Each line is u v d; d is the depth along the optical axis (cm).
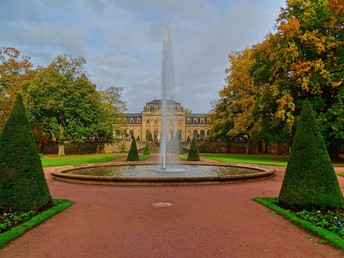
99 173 1473
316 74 2347
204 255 455
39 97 3716
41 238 532
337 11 2275
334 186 705
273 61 2659
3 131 726
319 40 2342
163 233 557
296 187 729
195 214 696
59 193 979
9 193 683
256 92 3703
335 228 561
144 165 2044
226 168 1775
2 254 460
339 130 2339
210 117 5562
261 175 1317
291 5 2694
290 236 545
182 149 5641
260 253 464
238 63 3997
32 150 736
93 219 655
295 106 2547
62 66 4281
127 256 451
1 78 4091
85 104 4097
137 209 745
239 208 759
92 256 452
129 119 9856
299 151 752
